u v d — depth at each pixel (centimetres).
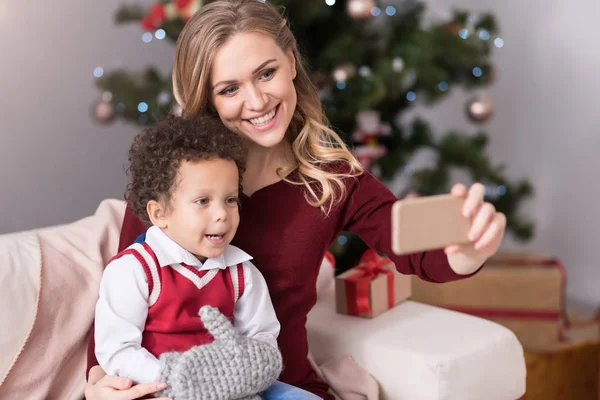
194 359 109
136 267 117
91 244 151
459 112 330
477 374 143
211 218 115
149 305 118
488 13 268
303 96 141
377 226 134
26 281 139
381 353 148
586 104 305
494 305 221
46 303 139
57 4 303
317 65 241
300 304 140
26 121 304
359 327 157
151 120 243
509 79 322
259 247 136
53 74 306
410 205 80
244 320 124
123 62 320
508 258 231
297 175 139
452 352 142
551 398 226
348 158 141
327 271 183
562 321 247
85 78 313
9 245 144
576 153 312
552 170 320
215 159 115
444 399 139
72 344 140
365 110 237
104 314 115
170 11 225
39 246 146
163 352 115
